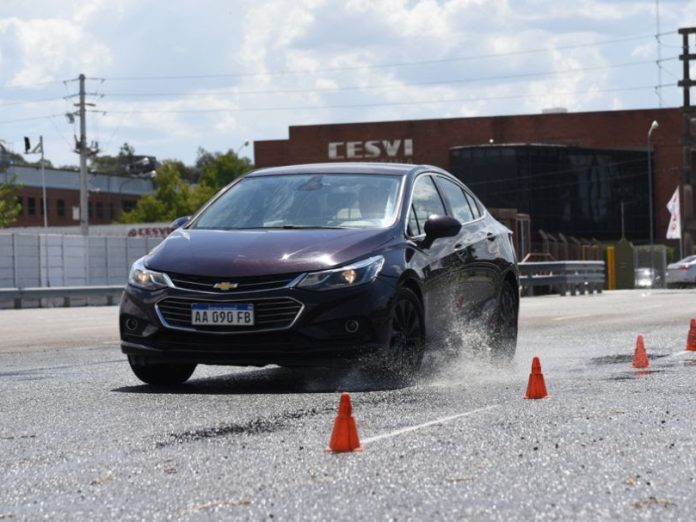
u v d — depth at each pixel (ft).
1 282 209.05
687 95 279.08
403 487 21.22
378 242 40.55
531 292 168.25
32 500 21.11
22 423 31.09
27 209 510.17
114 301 191.62
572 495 20.29
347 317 37.99
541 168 380.78
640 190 403.13
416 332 41.01
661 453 24.32
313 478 22.30
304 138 452.35
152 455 25.45
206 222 44.39
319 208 43.55
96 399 36.19
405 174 45.88
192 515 19.48
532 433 27.14
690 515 18.71
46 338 75.66
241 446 26.27
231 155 604.90
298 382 41.45
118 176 565.12
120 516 19.61
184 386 40.70
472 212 50.39
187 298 38.60
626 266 236.63
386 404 33.27
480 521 18.47
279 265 38.47
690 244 282.15
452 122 437.58
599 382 39.09
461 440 26.30
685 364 46.47
